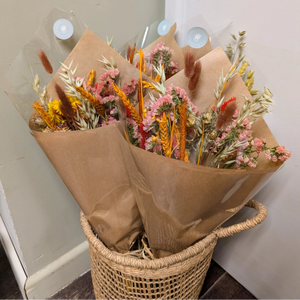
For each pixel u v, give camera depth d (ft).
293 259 2.82
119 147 2.07
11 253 3.43
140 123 1.96
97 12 2.56
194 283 2.52
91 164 2.03
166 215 1.98
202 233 2.17
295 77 2.18
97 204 2.20
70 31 2.18
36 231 3.05
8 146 2.44
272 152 1.84
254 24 2.30
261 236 3.08
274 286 3.13
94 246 2.21
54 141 1.87
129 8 2.78
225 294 3.46
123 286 2.35
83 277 3.70
